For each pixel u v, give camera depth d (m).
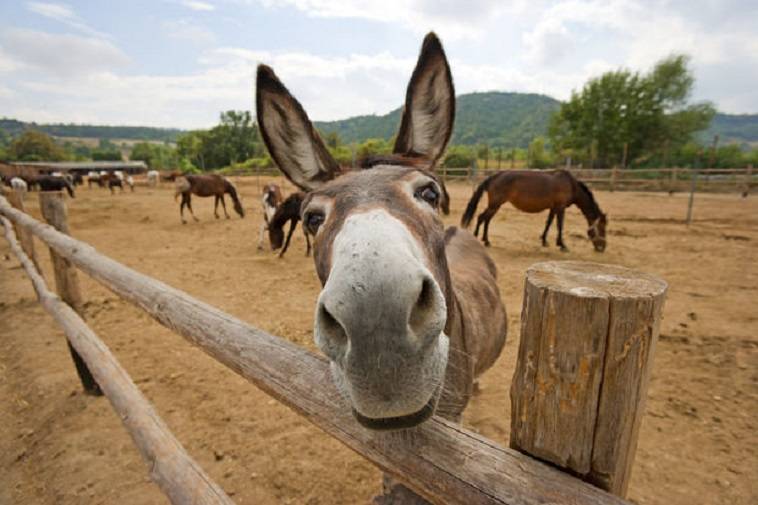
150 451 2.16
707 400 3.80
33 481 3.25
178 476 1.92
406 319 0.95
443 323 1.03
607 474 0.92
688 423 3.53
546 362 0.92
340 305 0.96
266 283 8.01
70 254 3.57
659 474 3.02
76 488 3.11
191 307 2.04
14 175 33.50
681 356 4.57
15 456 3.52
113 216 18.34
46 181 31.22
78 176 48.88
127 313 6.30
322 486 3.08
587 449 0.92
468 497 0.96
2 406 4.20
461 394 2.21
